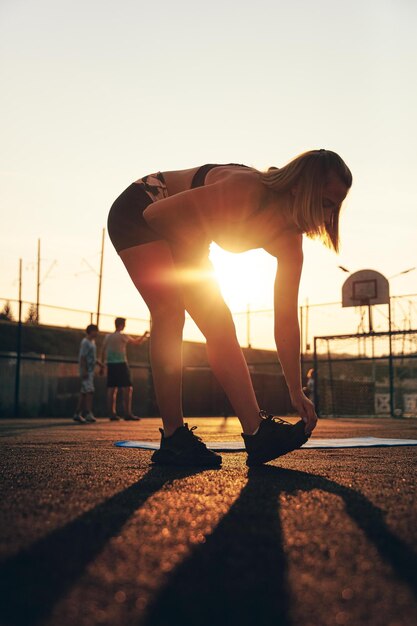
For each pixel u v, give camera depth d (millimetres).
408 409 17797
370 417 15312
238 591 703
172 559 838
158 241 2221
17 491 1440
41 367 15289
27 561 824
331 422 10297
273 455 2053
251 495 1389
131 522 1079
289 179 1876
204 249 2158
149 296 2219
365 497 1368
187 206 1953
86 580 742
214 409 17062
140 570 786
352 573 774
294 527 1043
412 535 986
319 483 1607
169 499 1327
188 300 2135
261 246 2072
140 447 3105
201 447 2121
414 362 19359
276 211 1968
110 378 9906
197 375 16891
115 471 1899
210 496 1373
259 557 850
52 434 4969
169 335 2189
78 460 2299
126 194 2295
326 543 930
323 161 1849
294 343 2033
